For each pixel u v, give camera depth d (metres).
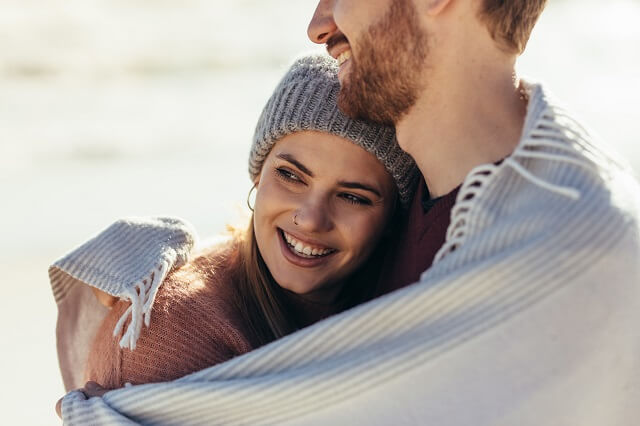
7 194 7.68
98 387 1.79
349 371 1.35
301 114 1.89
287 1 14.52
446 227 1.62
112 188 7.84
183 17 13.95
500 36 1.55
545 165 1.39
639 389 1.45
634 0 14.91
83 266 1.95
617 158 1.51
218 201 7.27
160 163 8.82
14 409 4.07
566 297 1.30
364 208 1.95
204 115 10.83
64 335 2.24
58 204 7.34
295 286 1.99
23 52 12.60
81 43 13.05
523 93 1.61
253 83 12.19
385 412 1.35
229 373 1.51
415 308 1.35
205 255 2.10
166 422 1.56
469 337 1.31
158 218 2.07
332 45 1.75
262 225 2.01
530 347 1.31
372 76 1.63
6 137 9.85
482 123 1.58
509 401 1.33
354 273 2.17
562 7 14.77
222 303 1.92
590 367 1.35
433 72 1.57
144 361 1.77
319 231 1.92
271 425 1.44
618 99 10.84
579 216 1.32
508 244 1.34
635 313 1.39
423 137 1.65
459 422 1.33
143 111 11.02
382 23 1.59
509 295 1.30
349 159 1.88
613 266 1.33
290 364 1.46
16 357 4.68
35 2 13.75
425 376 1.33
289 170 1.95
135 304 1.79
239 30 13.70
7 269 5.88
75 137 9.90
